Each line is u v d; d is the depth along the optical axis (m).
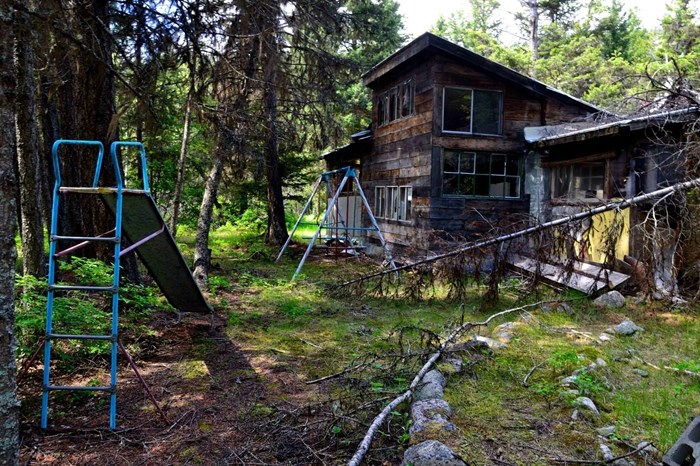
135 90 6.13
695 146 7.07
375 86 14.49
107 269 5.73
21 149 5.67
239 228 18.95
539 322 6.52
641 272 7.67
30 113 5.68
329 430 3.51
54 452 3.27
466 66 11.08
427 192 11.18
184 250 13.82
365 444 3.00
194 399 4.18
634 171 8.45
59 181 3.83
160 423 3.73
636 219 8.20
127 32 6.51
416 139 11.78
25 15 4.93
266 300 8.30
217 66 8.16
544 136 10.80
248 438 3.49
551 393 4.10
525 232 7.50
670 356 5.34
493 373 4.56
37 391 4.20
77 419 3.79
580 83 22.48
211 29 7.14
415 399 3.87
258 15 7.69
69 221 7.76
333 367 4.97
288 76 9.66
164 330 6.23
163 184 13.10
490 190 11.49
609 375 4.58
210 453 3.29
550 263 7.58
